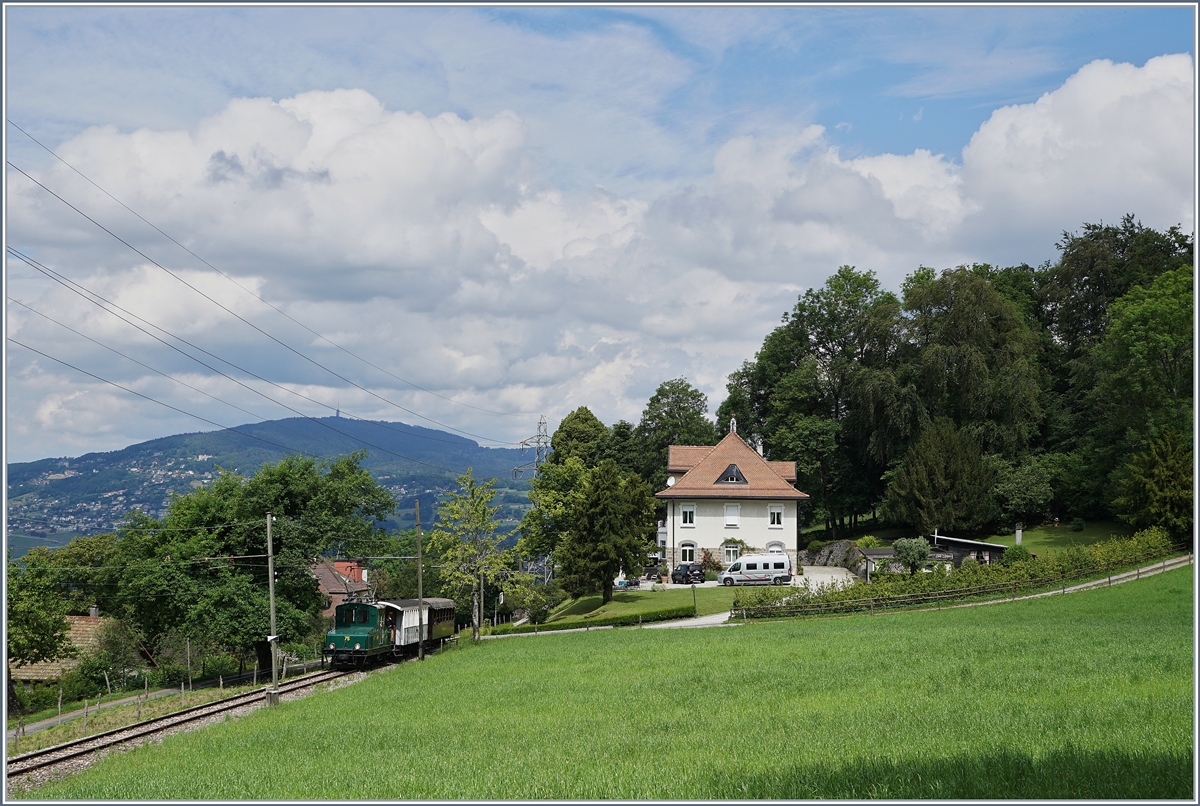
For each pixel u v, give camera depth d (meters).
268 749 23.45
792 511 77.88
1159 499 64.31
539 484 81.31
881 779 15.15
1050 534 76.50
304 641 59.53
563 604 78.00
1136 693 21.59
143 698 40.69
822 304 97.62
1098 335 85.69
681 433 101.62
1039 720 18.84
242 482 54.81
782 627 47.72
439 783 17.62
